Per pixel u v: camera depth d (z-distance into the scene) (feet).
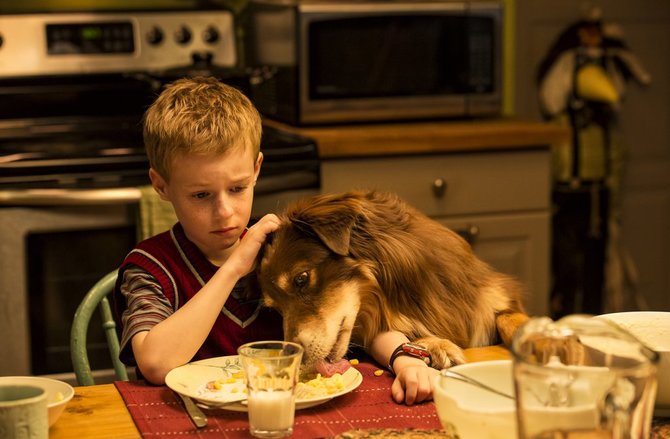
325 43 10.84
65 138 10.77
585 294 13.46
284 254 5.57
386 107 11.25
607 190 13.33
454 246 6.00
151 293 5.40
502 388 4.11
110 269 9.51
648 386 3.31
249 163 5.33
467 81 11.48
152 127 5.30
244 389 4.60
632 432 3.28
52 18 11.51
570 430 3.26
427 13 11.14
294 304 5.49
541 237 11.32
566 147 13.02
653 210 14.21
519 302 6.21
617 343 3.47
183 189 5.24
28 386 4.11
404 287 5.69
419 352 5.02
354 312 5.55
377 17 10.96
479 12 11.34
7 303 9.21
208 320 5.02
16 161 9.15
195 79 5.62
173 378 4.69
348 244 5.39
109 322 6.42
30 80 11.46
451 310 5.77
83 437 4.15
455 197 10.91
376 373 5.02
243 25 12.66
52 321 9.42
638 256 14.25
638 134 13.97
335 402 4.56
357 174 10.45
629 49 13.70
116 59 11.77
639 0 13.69
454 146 10.69
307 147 10.09
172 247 5.63
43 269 9.29
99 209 9.31
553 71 13.00
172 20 12.03
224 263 5.30
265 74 11.25
